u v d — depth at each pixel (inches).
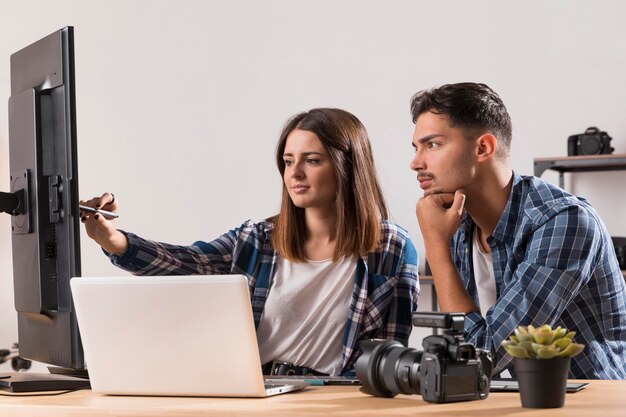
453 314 54.9
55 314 66.8
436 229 71.8
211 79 183.6
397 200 173.6
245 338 58.7
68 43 65.2
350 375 81.0
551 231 70.8
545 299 67.5
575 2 167.3
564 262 69.7
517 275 69.4
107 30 188.5
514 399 56.4
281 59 180.5
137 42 187.2
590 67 166.6
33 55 69.5
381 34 175.6
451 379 54.0
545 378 51.5
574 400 55.1
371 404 54.7
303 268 85.3
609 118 165.6
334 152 84.7
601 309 75.0
